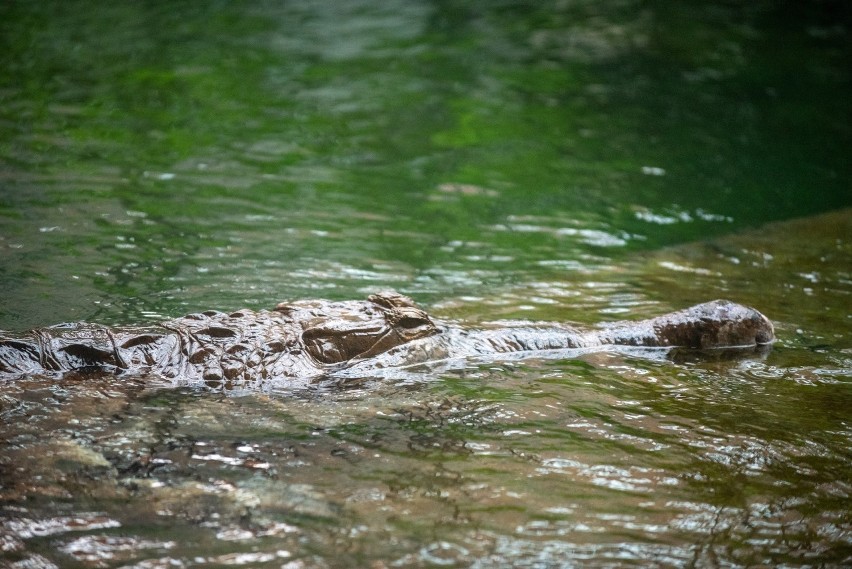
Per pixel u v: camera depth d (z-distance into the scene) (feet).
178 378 35.12
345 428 32.45
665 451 31.94
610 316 46.34
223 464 29.37
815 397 37.37
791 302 49.78
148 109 81.87
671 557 25.54
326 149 76.54
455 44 112.88
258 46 106.22
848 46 116.88
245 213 59.88
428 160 75.77
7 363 34.24
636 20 127.03
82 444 29.94
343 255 53.42
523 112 90.07
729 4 136.98
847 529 27.40
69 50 97.45
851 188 73.97
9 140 70.44
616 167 76.74
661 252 58.44
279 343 36.91
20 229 52.95
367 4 131.03
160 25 111.04
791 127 88.53
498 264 54.29
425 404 34.76
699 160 79.41
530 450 31.48
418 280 50.24
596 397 36.29
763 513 28.12
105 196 60.54
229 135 77.56
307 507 27.14
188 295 44.86
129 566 24.06
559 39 116.88
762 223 65.36
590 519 27.30
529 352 40.52
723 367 40.34
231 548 24.97
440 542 25.63
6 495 26.94
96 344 35.47
